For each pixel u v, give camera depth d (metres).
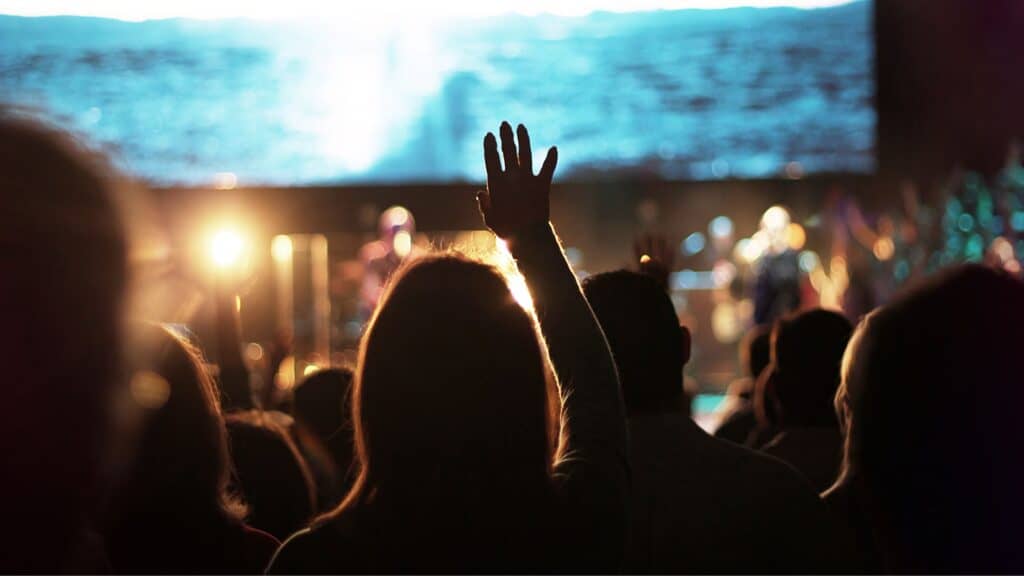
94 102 15.33
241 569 2.07
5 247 0.80
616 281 2.48
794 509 2.31
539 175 1.83
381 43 15.40
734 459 2.37
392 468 1.57
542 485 1.59
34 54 15.23
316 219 15.76
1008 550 1.25
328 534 1.61
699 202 15.62
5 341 0.79
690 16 15.23
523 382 1.58
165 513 1.98
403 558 1.56
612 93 15.38
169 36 15.32
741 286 15.09
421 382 1.55
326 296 15.67
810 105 15.18
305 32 15.38
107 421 0.84
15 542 0.81
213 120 15.43
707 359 15.30
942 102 14.88
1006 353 1.26
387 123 15.48
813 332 3.31
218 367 3.55
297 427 3.58
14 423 0.80
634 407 2.43
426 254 1.70
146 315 0.92
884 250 14.94
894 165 15.09
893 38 14.95
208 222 15.59
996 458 1.25
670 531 2.29
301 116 15.47
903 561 1.31
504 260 1.81
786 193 15.52
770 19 15.16
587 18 15.34
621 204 15.51
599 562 1.62
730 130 15.30
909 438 1.28
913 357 1.29
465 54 15.42
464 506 1.56
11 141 0.81
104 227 0.83
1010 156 14.63
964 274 1.32
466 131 15.46
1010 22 14.61
